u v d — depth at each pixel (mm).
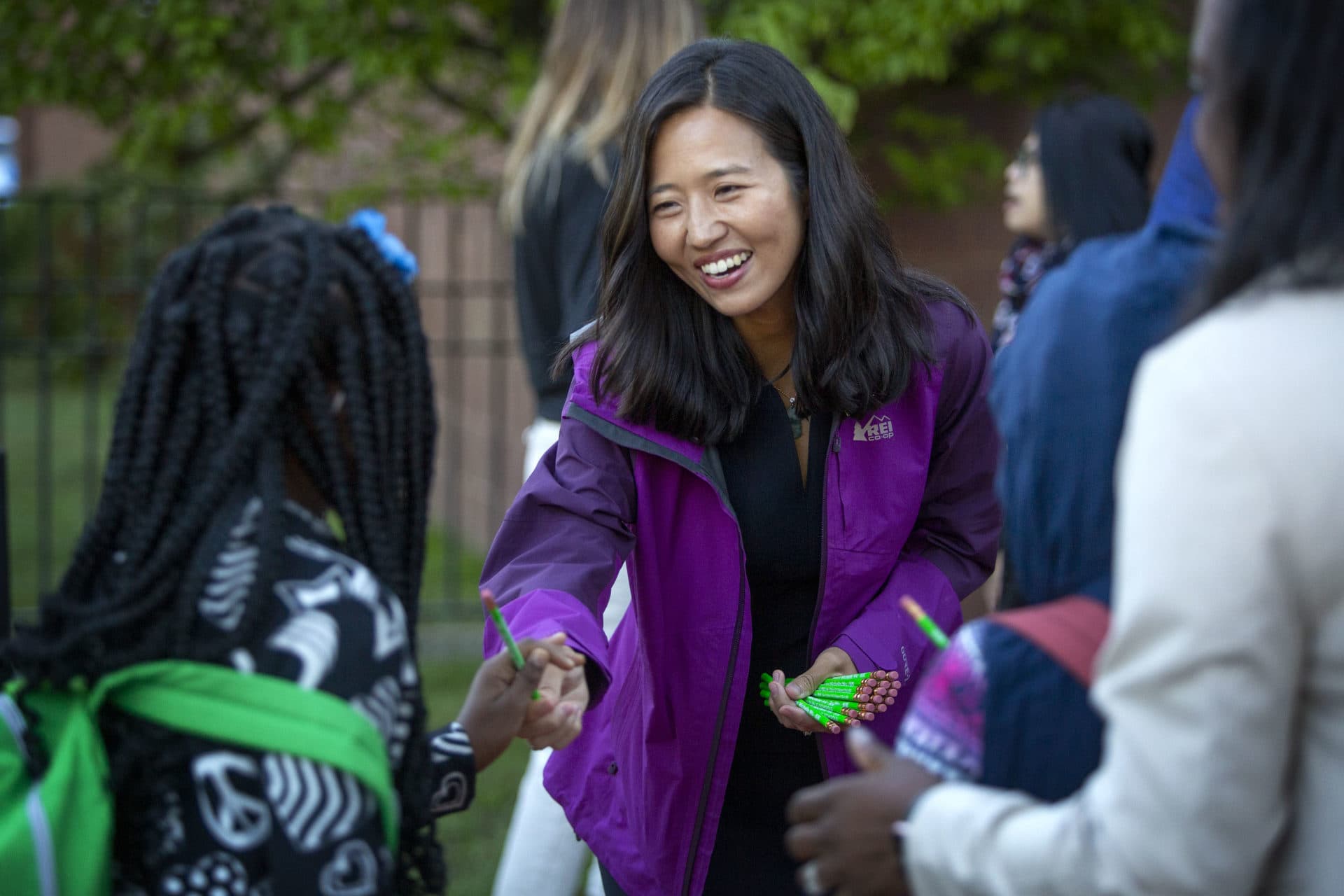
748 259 2055
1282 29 1213
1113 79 5785
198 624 1367
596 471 2150
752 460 2178
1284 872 1209
